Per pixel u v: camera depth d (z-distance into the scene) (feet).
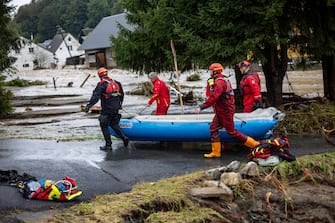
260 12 35.19
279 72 42.86
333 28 38.29
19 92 86.28
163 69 49.67
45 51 236.84
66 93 81.97
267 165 23.62
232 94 26.02
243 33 37.60
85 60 216.33
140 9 48.32
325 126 35.22
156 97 35.12
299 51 41.73
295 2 38.09
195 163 25.81
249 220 20.15
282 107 39.86
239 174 21.85
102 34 200.64
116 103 29.55
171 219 18.11
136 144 31.60
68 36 266.98
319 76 100.42
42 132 39.88
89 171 24.40
